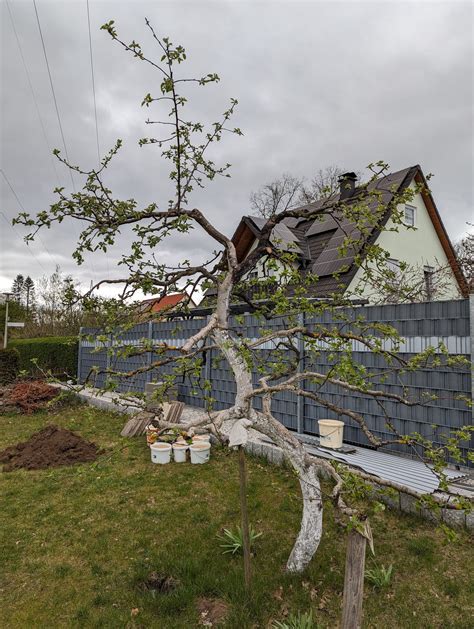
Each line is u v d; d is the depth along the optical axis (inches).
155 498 180.7
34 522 161.2
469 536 138.4
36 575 124.0
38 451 251.8
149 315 125.3
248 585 108.2
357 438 231.8
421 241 556.7
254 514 161.9
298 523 153.6
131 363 413.1
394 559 127.8
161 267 121.9
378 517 155.6
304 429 260.5
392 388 214.2
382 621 100.7
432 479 165.9
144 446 262.2
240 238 534.9
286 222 627.2
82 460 238.8
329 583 115.2
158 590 116.0
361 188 124.0
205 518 159.5
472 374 181.0
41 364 636.1
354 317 230.8
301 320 253.3
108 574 123.3
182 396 385.4
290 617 98.5
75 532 151.5
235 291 150.2
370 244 126.0
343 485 98.8
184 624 99.4
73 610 106.7
